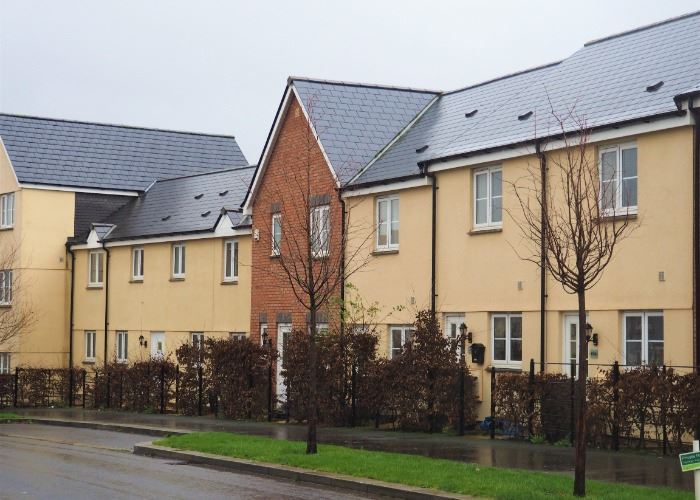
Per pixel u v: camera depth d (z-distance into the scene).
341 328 26.20
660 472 15.70
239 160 47.47
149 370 31.95
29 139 42.59
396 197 26.61
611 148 20.69
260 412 27.72
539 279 22.14
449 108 29.39
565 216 21.12
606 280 20.59
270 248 30.48
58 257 41.47
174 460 19.30
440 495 13.96
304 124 29.36
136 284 38.09
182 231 35.38
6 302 40.84
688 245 19.06
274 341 30.23
